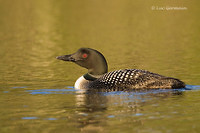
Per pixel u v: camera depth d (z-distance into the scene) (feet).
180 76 46.80
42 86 42.22
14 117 30.50
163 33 85.76
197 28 90.12
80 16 106.52
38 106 33.45
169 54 63.46
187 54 63.10
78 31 89.25
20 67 54.95
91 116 30.17
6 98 36.55
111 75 39.24
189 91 36.83
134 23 97.71
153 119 29.17
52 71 52.06
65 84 43.42
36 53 66.64
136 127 27.68
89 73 41.83
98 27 93.71
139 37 81.66
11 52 67.87
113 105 32.83
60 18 104.78
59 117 30.25
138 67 53.62
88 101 34.50
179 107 31.96
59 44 75.36
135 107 32.12
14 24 98.68
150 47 70.74
